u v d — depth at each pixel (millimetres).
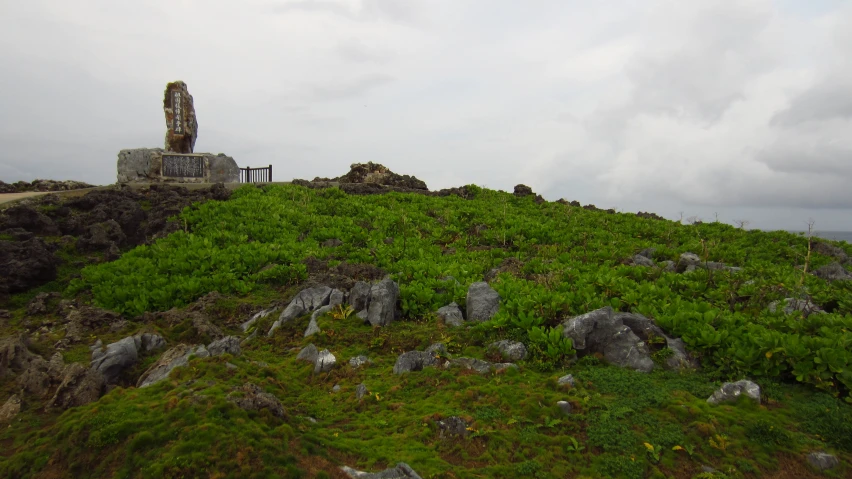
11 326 11922
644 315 10219
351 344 10219
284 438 6207
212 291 13406
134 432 6000
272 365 9461
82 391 8117
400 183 33375
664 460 6336
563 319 10062
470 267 15414
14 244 14891
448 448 6734
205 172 26938
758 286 11766
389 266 15672
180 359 9000
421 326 10812
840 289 13445
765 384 7766
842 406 7133
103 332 11094
